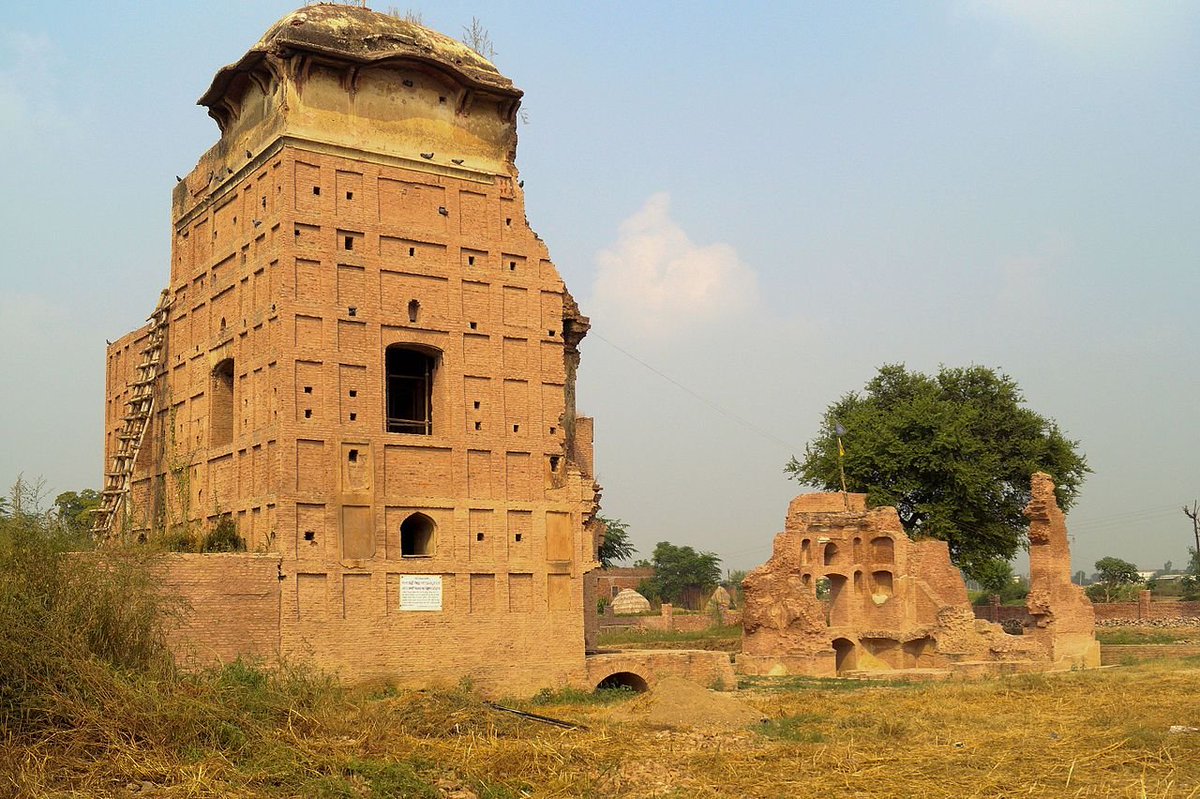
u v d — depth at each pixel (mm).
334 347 42188
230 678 29000
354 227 43312
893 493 78500
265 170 43562
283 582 39688
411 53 44594
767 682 52062
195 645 37625
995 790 24609
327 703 28844
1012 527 80938
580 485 47031
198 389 47125
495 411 45500
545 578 45438
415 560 42625
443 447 44031
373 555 41750
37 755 22750
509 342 46312
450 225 45562
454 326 44969
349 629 40906
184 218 49625
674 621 102438
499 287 46344
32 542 27234
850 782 25531
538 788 24703
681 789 24875
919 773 26438
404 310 43969
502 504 44969
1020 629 87062
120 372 55375
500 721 30953
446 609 43031
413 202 44938
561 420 47188
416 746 27188
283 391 40969
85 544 29812
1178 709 35812
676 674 47750
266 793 22516
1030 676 48062
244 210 44844
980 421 81188
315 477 41125
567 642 45531
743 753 29078
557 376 47344
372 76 44594
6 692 23625
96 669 25000
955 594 62000
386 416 44438
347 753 25672
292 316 41500
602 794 24391
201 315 47438
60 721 23859
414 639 42156
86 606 26703
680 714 35312
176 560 37750
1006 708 38281
